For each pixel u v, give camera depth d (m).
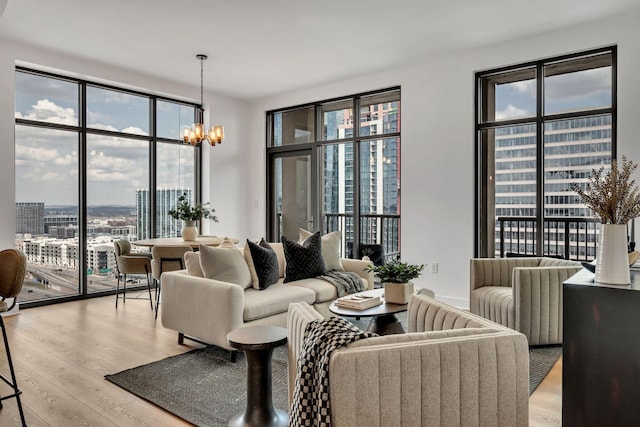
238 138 6.93
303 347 1.59
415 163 5.21
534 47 4.38
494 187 4.84
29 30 4.21
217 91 6.45
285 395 2.66
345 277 4.29
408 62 5.14
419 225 5.18
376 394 1.39
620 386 1.74
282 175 6.85
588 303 1.79
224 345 3.15
